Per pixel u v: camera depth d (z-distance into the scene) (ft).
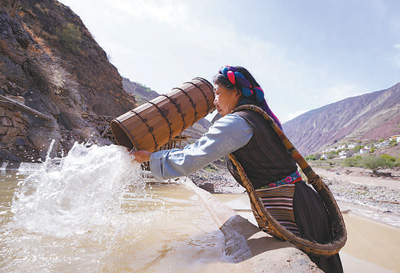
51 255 3.43
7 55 29.09
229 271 3.17
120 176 5.04
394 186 83.66
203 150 3.85
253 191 3.76
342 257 10.76
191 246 4.20
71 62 66.13
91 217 4.99
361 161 133.39
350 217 23.02
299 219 3.81
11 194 7.34
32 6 63.93
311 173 4.22
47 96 33.40
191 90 6.22
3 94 25.70
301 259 2.98
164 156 4.22
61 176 5.04
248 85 4.40
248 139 3.85
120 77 82.53
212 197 9.64
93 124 42.34
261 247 3.72
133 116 5.25
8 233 4.15
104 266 3.21
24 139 23.88
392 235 15.80
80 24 75.56
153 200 9.32
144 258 3.61
